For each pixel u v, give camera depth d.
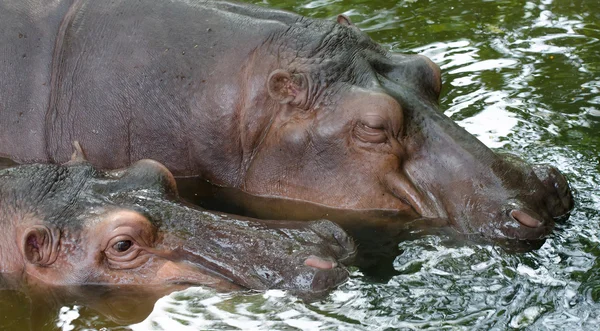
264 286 11.47
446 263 12.19
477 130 15.61
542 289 11.42
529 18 20.56
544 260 12.09
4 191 12.41
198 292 11.66
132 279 11.89
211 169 14.61
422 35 19.81
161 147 14.76
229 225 12.02
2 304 11.86
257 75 13.96
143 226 11.69
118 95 14.71
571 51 18.73
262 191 14.21
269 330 10.88
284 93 13.70
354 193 13.57
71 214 12.05
